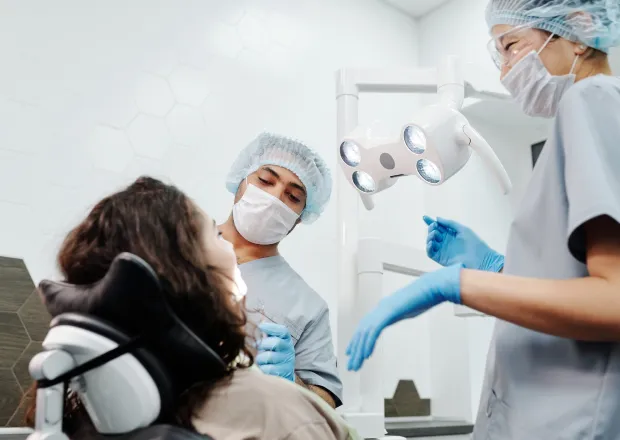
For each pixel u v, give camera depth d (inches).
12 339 72.2
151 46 90.8
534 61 47.9
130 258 28.4
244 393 33.1
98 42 86.0
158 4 92.7
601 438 38.6
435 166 55.6
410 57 124.0
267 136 74.6
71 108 82.1
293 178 72.7
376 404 70.2
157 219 33.6
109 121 85.0
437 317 113.2
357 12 117.3
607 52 48.1
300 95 105.5
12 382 71.1
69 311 30.0
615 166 38.8
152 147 88.2
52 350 29.0
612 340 36.9
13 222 75.2
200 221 35.4
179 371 30.5
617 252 35.3
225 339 33.7
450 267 40.7
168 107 90.8
